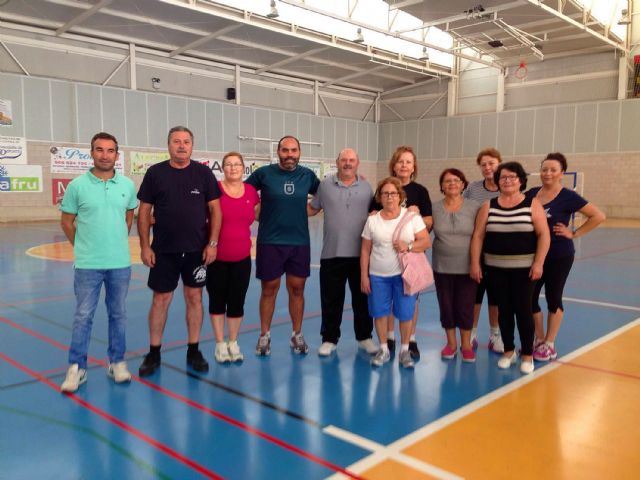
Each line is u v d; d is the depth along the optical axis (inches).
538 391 136.1
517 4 567.8
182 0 557.9
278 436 110.9
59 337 181.9
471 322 159.3
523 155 831.1
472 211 156.5
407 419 119.5
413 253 149.8
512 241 146.8
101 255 135.8
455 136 903.7
